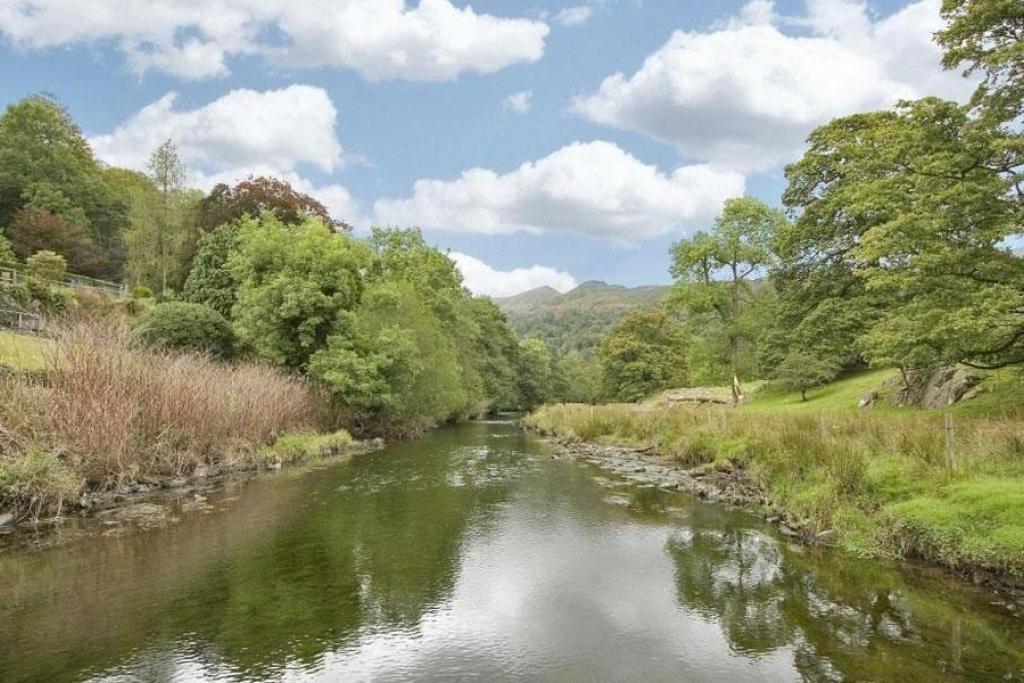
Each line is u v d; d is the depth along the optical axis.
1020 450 12.33
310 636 7.61
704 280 46.88
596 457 24.19
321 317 29.23
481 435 37.06
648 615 8.38
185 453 17.78
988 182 16.08
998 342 16.67
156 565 10.27
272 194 48.97
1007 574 8.84
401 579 9.74
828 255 35.38
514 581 9.70
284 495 16.11
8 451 13.12
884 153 22.52
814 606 8.60
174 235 54.41
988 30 16.50
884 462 12.77
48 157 66.25
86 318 19.62
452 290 54.97
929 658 6.96
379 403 31.33
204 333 28.33
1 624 7.88
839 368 35.69
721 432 20.42
